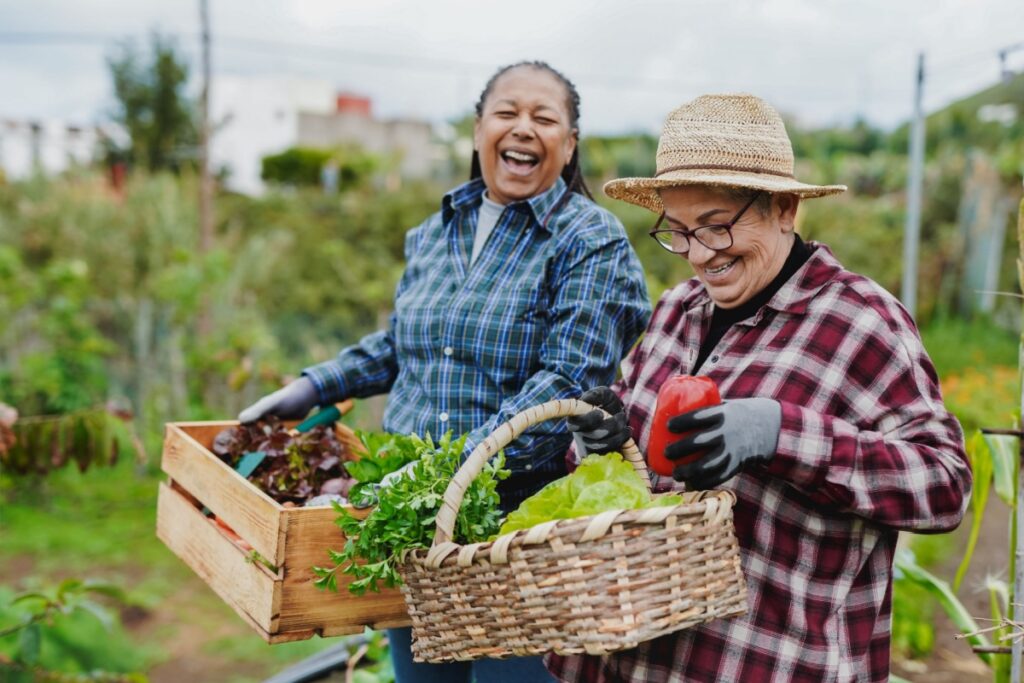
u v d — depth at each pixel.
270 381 6.15
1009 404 7.60
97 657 4.51
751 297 1.81
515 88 2.43
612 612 1.46
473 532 1.76
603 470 1.75
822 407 1.70
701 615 1.52
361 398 2.81
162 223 11.33
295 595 1.98
